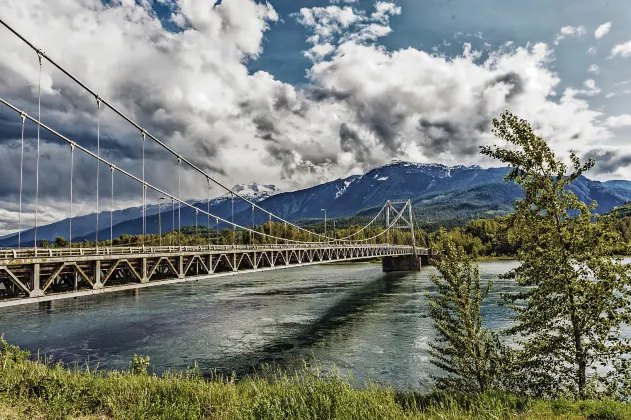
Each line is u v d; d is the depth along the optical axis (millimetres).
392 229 142625
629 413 11203
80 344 32281
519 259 15508
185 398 13469
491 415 11000
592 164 14672
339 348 30984
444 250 16844
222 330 37062
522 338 28656
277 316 43781
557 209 14680
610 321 13734
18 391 13602
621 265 13820
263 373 25172
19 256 20156
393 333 35375
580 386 13953
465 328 15984
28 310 47219
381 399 12312
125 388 13898
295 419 10289
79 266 23016
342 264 146125
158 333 35906
